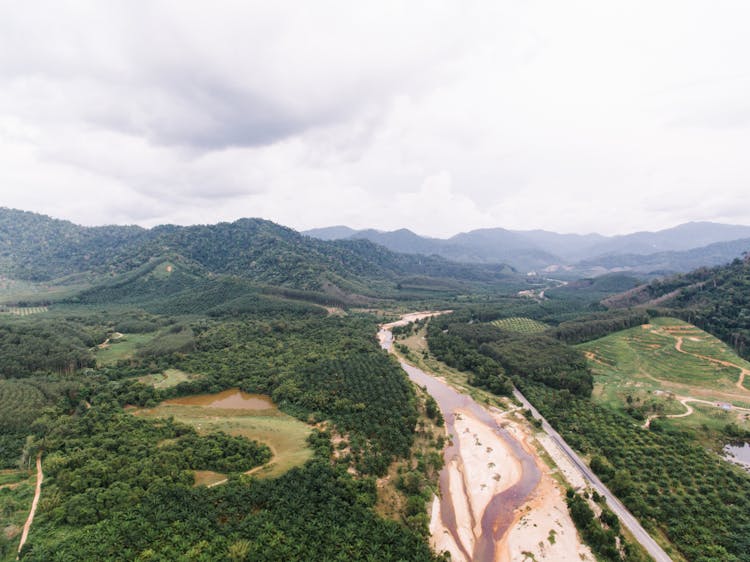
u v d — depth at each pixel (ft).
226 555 284.61
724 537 337.11
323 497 351.46
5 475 362.74
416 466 437.99
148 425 460.55
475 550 340.39
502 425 551.18
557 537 350.64
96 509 313.32
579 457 473.26
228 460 394.52
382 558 300.81
